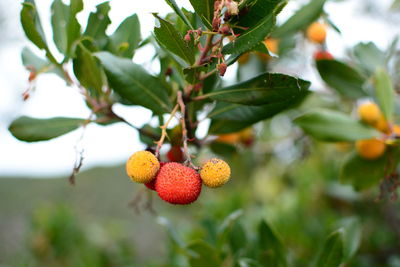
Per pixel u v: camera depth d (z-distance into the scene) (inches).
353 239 17.8
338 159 29.5
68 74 17.7
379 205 26.4
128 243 32.4
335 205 28.0
